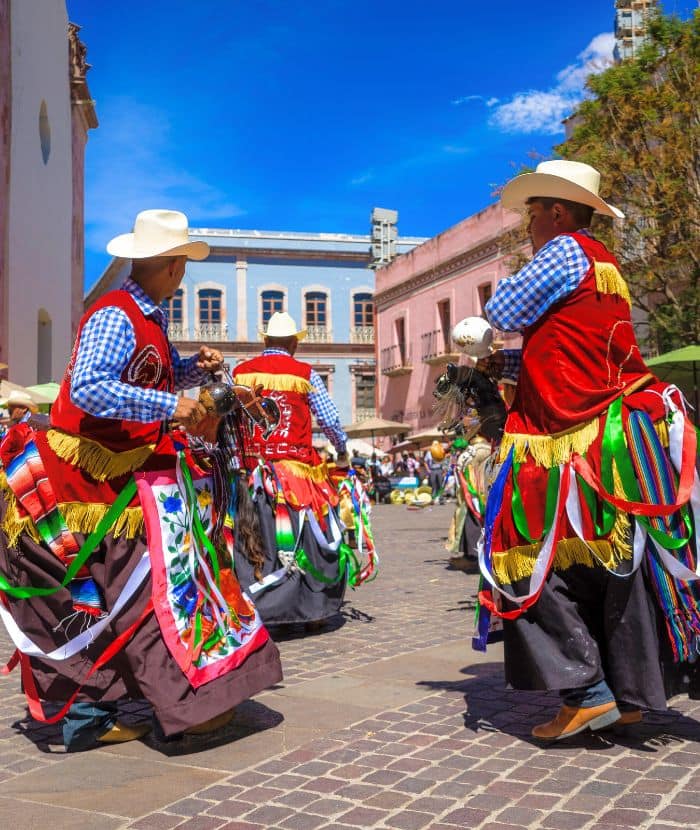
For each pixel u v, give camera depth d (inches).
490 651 204.8
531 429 129.2
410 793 115.0
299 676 184.9
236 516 152.9
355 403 1946.4
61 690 131.9
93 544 128.3
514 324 129.5
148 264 137.4
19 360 719.7
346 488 260.8
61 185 911.0
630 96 679.7
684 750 128.6
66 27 941.2
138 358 132.2
